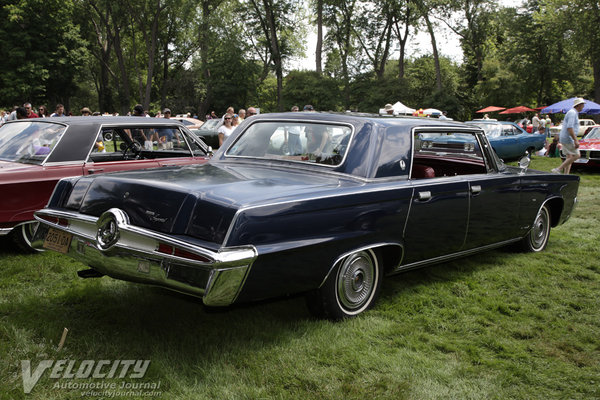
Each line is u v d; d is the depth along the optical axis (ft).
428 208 12.28
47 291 13.03
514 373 9.34
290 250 9.23
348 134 11.60
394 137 11.91
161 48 153.17
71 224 10.55
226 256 8.30
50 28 119.55
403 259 12.24
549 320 12.02
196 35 136.67
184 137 20.92
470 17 149.48
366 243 10.94
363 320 11.32
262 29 140.97
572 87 187.52
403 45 142.92
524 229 16.58
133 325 10.84
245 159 12.73
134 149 19.44
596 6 114.42
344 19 138.51
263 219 8.89
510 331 11.28
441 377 9.06
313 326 10.81
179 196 9.07
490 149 15.38
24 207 15.64
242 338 10.28
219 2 135.13
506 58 162.91
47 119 17.97
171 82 162.20
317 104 134.31
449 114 139.64
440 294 13.47
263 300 10.05
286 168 11.80
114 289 13.12
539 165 47.26
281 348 9.83
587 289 14.25
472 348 10.26
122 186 9.90
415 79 154.61
